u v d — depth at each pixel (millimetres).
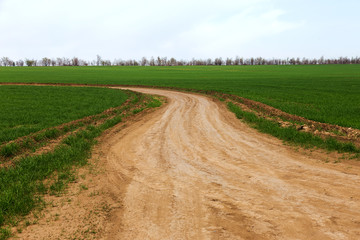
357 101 25188
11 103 24422
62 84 55562
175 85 51562
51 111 19828
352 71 106625
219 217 5062
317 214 5039
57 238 4535
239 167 8141
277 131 12336
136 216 5246
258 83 55500
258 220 4887
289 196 5906
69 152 9367
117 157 9562
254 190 6324
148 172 7941
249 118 16281
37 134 11875
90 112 19359
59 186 6738
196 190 6461
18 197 5922
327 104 23172
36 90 37875
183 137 12570
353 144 9375
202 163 8672
